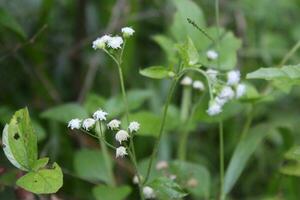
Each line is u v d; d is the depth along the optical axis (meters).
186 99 0.38
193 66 0.30
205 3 0.53
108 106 0.38
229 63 0.36
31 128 0.28
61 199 0.36
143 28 0.52
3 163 0.38
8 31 0.40
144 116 0.36
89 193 0.40
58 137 0.41
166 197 0.32
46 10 0.44
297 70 0.29
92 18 0.51
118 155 0.29
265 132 0.37
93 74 0.46
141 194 0.31
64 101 0.48
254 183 0.46
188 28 0.37
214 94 0.30
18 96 0.44
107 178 0.38
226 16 0.53
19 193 0.34
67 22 0.50
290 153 0.32
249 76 0.29
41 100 0.44
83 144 0.43
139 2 0.52
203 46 0.37
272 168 0.46
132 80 0.48
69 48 0.49
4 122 0.37
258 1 0.55
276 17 0.56
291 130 0.40
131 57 0.47
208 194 0.37
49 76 0.47
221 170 0.35
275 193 0.39
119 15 0.47
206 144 0.48
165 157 0.43
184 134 0.38
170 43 0.38
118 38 0.30
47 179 0.27
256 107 0.39
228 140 0.47
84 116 0.37
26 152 0.28
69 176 0.40
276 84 0.36
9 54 0.40
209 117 0.37
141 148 0.45
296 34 0.54
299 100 0.51
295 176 0.38
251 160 0.47
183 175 0.36
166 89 0.47
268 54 0.50
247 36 0.52
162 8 0.52
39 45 0.44
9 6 0.46
